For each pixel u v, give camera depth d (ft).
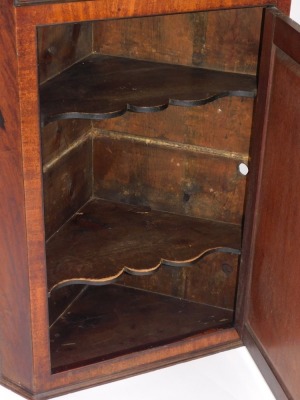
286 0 5.86
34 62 5.21
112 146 7.32
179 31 6.61
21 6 5.00
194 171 7.13
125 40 6.81
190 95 6.20
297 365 6.00
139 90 6.25
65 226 7.08
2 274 6.17
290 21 5.54
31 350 6.34
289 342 6.10
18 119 5.36
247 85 6.37
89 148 7.37
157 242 6.92
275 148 5.95
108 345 6.93
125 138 7.23
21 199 5.67
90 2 5.23
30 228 5.78
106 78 6.44
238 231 7.11
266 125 6.07
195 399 6.66
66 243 6.84
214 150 6.97
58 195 6.91
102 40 6.87
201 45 6.61
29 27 5.09
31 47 5.15
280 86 5.75
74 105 5.94
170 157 7.15
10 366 6.64
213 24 6.48
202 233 7.07
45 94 6.10
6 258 6.05
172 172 7.22
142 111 6.00
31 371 6.46
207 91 6.26
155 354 6.89
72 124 6.95
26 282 6.02
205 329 7.12
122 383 6.77
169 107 6.92
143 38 6.74
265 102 6.01
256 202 6.39
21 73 5.19
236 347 7.16
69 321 7.32
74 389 6.66
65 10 5.16
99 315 7.41
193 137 6.98
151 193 7.40
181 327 7.23
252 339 6.88
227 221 7.25
